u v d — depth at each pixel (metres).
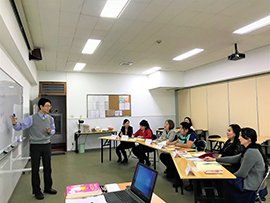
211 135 7.06
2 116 2.95
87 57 6.12
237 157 3.06
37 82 7.66
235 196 2.60
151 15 3.56
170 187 4.02
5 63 3.34
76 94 8.24
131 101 9.06
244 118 6.34
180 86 8.67
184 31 4.30
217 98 7.33
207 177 2.31
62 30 4.09
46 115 3.68
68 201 1.65
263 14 3.62
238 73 6.25
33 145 3.56
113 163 5.96
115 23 3.84
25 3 3.06
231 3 3.22
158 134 8.66
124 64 7.14
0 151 2.83
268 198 3.40
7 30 2.61
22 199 3.55
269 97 5.65
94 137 8.36
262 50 5.53
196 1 3.14
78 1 3.05
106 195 1.76
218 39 4.84
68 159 6.57
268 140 5.23
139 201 1.62
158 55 6.08
